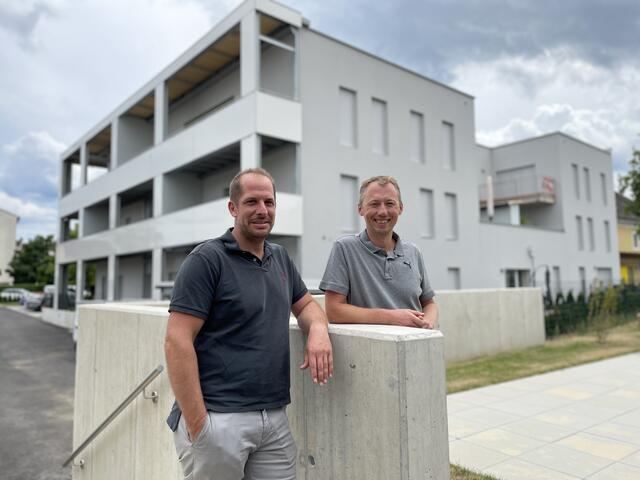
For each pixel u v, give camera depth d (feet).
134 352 11.42
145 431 10.69
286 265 7.16
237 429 5.84
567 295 44.78
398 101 56.03
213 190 57.11
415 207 56.85
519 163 86.17
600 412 16.66
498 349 30.22
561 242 79.05
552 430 14.78
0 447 19.06
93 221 80.59
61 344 52.70
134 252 60.44
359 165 50.88
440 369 5.56
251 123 42.01
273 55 49.60
